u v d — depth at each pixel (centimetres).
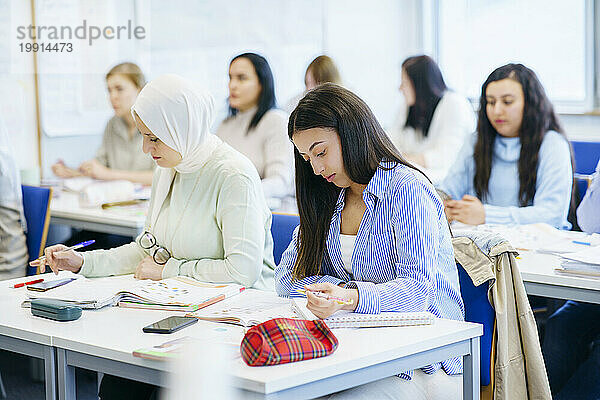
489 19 543
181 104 244
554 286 249
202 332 192
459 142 475
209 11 510
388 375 176
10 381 357
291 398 158
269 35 530
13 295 233
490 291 215
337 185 214
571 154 352
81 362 187
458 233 229
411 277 202
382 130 214
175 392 101
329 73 441
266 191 403
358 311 196
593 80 500
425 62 482
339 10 551
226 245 245
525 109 344
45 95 466
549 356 294
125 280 249
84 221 377
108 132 475
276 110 418
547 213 336
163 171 265
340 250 219
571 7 505
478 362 196
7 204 329
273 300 221
